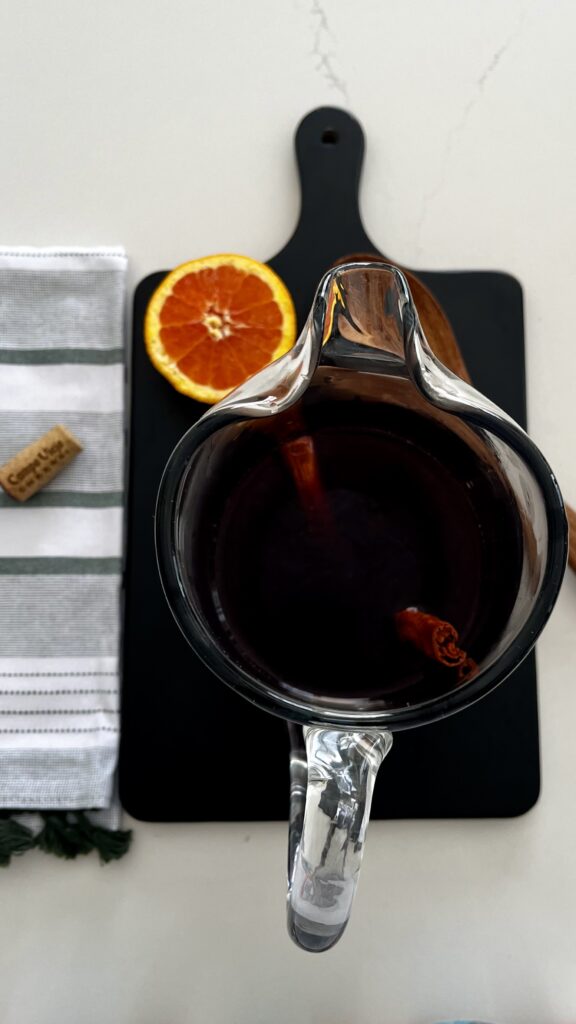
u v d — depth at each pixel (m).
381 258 0.73
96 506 0.73
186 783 0.72
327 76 0.75
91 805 0.71
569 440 0.74
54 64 0.75
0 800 0.71
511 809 0.72
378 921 0.72
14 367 0.73
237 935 0.72
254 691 0.58
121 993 0.72
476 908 0.73
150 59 0.75
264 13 0.75
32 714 0.72
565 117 0.76
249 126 0.75
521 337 0.74
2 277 0.73
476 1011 0.72
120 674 0.73
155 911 0.72
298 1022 0.72
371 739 0.58
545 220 0.75
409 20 0.76
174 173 0.75
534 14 0.76
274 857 0.73
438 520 0.60
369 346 0.57
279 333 0.71
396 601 0.60
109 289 0.73
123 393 0.73
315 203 0.74
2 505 0.73
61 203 0.75
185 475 0.58
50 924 0.72
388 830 0.73
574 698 0.73
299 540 0.60
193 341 0.71
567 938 0.72
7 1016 0.72
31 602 0.72
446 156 0.75
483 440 0.59
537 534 0.58
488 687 0.58
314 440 0.61
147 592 0.73
